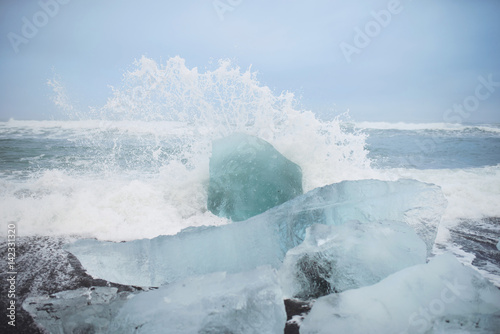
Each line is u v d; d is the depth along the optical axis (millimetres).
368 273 1863
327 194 2475
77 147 9852
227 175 3695
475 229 3197
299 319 1763
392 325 1455
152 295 1653
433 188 2455
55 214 3416
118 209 3676
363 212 2395
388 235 2039
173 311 1512
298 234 2309
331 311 1579
